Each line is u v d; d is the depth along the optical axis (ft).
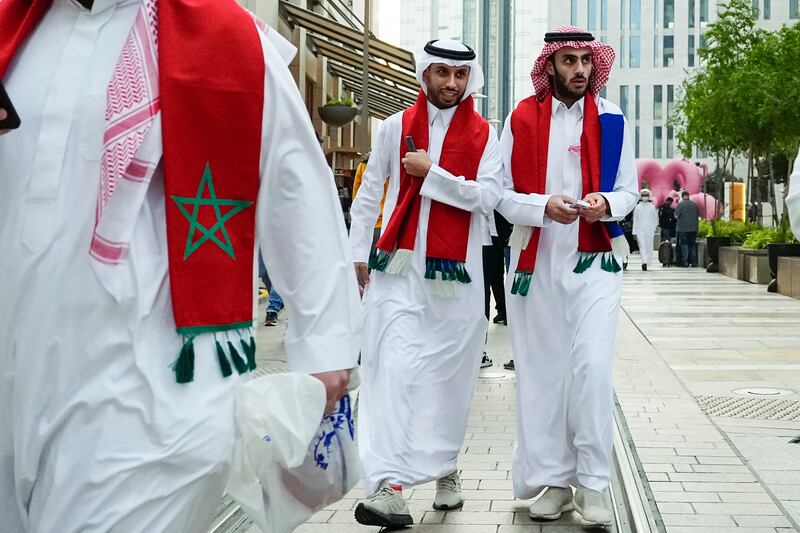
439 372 16.69
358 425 16.60
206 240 7.62
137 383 7.29
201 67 7.68
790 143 82.58
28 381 7.35
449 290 16.70
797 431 22.44
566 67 16.49
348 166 90.58
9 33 7.86
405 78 73.20
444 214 16.83
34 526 7.42
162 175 7.64
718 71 84.17
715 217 108.37
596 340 15.74
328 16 89.66
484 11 611.47
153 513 7.29
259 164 7.94
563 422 16.19
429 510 17.08
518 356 16.67
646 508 16.38
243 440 7.82
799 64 77.87
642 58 320.29
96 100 7.54
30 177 7.48
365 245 17.67
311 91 82.53
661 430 22.59
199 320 7.51
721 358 34.53
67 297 7.34
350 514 17.02
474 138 17.03
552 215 15.90
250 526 15.21
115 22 7.77
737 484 17.93
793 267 59.41
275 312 40.73
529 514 16.75
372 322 16.99
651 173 162.20
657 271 91.04
